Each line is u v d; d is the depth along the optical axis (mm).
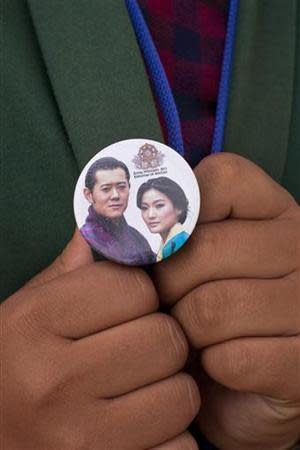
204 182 334
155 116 358
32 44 355
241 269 334
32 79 353
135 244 323
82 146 352
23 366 320
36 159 355
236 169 336
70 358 318
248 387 340
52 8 351
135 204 323
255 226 339
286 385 343
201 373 383
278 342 339
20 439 326
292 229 346
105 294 321
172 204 324
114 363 319
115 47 355
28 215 359
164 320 327
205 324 332
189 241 332
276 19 408
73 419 321
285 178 423
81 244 340
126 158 323
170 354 325
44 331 319
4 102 349
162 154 325
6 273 368
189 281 334
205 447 408
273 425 377
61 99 350
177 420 329
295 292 342
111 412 322
